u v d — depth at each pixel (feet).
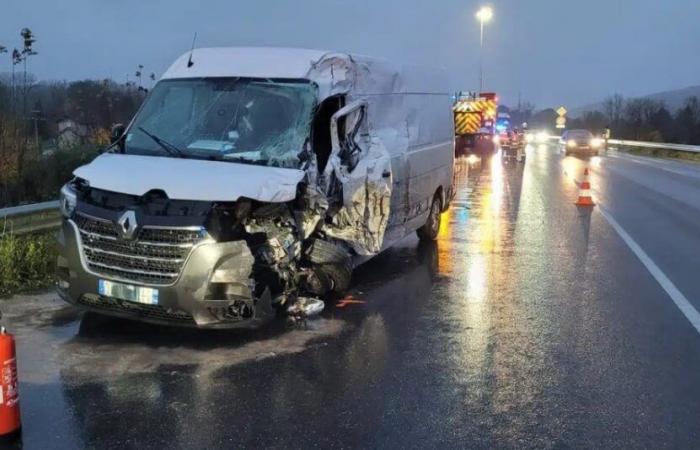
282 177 19.47
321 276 22.41
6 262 23.77
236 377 16.55
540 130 293.84
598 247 33.94
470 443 13.47
